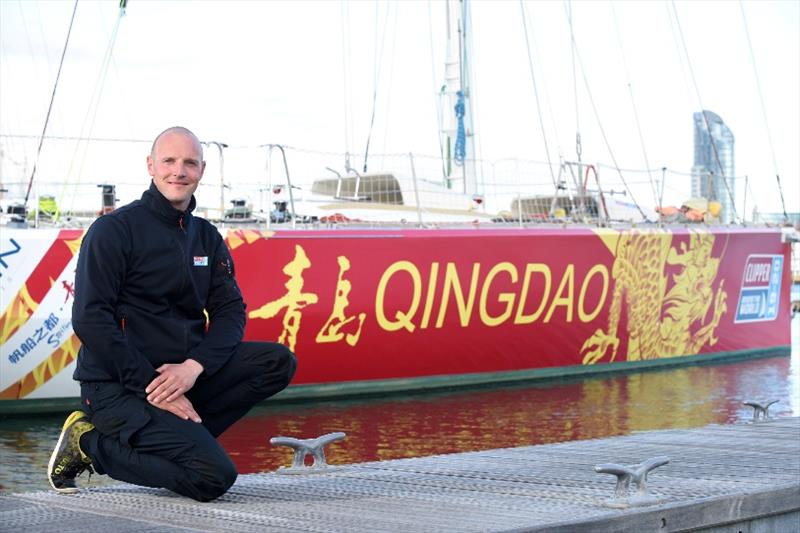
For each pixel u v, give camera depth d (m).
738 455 5.01
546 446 5.41
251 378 3.64
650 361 13.37
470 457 4.98
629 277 12.85
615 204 14.22
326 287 10.16
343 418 8.99
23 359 8.95
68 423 3.61
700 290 13.94
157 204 3.50
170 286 3.51
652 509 3.41
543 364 12.05
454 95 14.64
